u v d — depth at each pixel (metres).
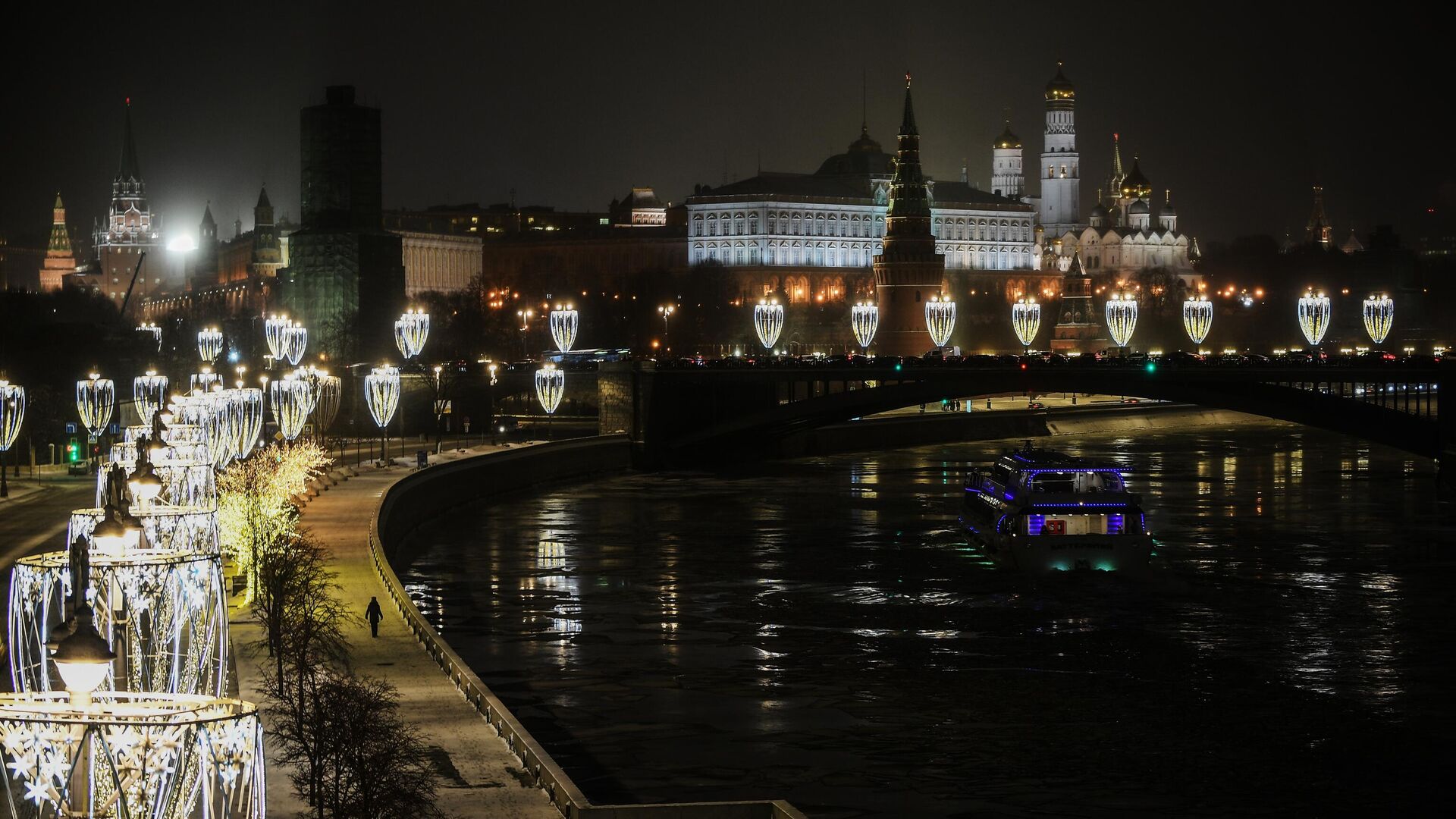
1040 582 141.38
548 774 67.31
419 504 180.62
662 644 119.31
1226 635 120.38
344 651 92.94
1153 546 144.75
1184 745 92.81
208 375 175.25
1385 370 198.12
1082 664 111.88
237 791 29.81
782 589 140.25
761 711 100.25
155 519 52.44
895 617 127.88
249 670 86.88
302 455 161.38
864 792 84.62
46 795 29.17
